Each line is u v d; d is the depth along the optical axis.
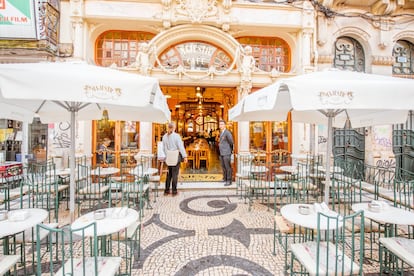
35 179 5.49
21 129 7.09
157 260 3.17
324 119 4.94
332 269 2.19
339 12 7.68
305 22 7.21
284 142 7.70
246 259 3.20
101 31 7.23
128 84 2.67
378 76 3.14
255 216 4.73
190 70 6.95
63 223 4.26
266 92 3.13
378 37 7.82
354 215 2.18
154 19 6.86
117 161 7.21
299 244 2.64
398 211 3.01
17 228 2.45
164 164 8.53
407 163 8.23
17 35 6.02
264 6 7.09
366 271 2.95
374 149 7.80
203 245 3.57
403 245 2.61
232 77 7.14
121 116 4.81
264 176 6.58
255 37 7.77
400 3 7.57
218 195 6.18
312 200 5.53
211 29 7.02
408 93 2.62
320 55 7.54
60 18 6.74
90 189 4.86
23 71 2.38
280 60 7.86
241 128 7.28
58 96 2.43
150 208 5.17
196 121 17.45
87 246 3.46
